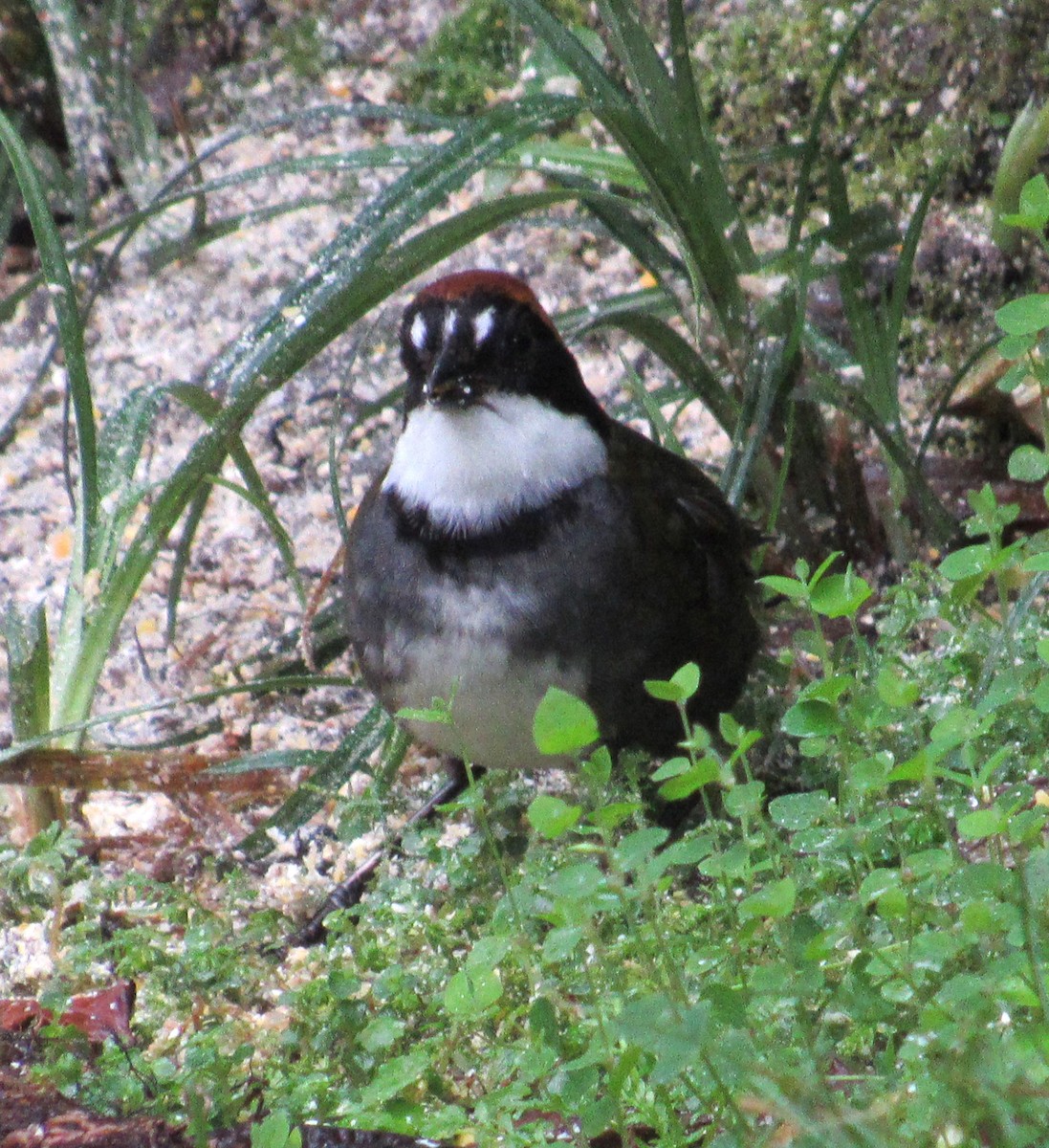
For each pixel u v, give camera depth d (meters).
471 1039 6.29
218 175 13.92
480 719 8.14
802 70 12.41
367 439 12.30
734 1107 4.75
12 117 13.98
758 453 10.04
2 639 10.80
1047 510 10.65
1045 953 5.04
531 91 13.75
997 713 7.06
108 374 12.99
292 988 7.01
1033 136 10.28
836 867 6.11
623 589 8.01
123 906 8.30
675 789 5.25
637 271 12.98
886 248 10.85
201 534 11.76
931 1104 4.55
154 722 10.40
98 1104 5.96
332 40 14.64
